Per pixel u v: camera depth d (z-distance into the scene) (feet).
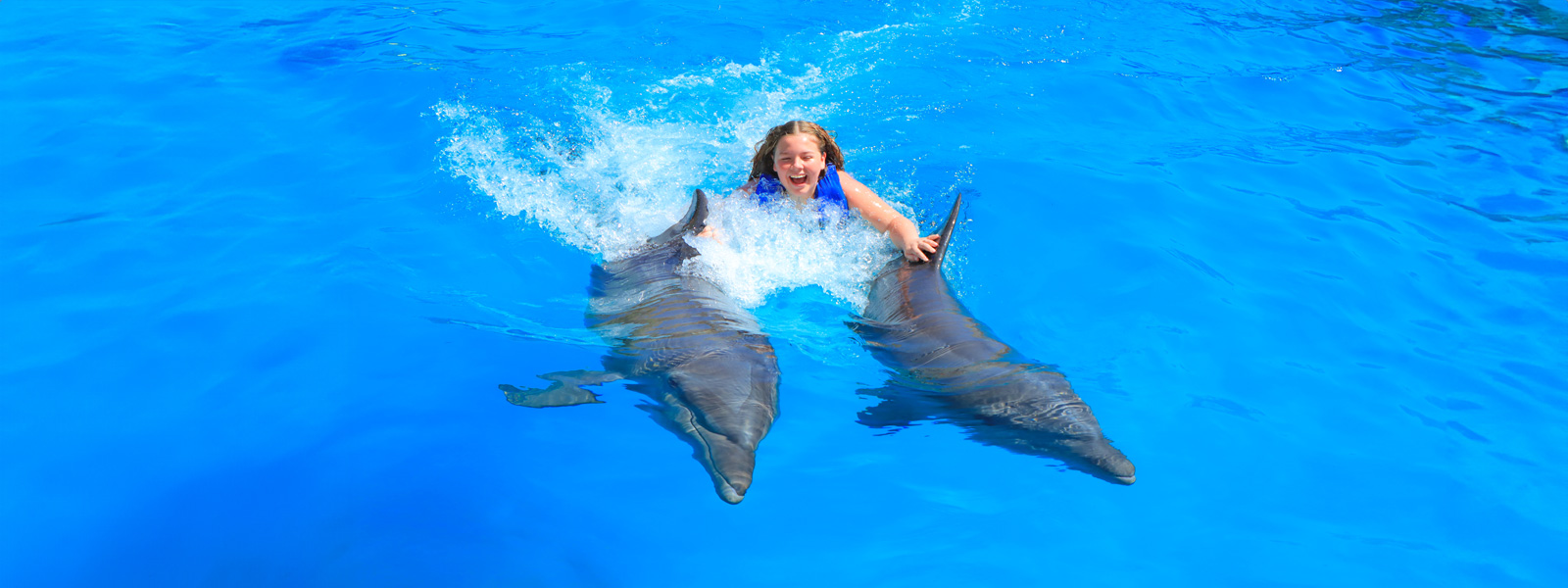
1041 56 23.94
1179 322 13.28
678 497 9.52
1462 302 13.91
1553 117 21.08
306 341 12.14
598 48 23.70
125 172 16.66
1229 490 9.82
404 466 9.83
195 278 13.53
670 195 17.17
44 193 15.88
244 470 9.79
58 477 9.66
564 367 11.78
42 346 11.91
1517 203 17.10
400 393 11.13
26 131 17.97
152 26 23.98
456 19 25.59
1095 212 16.46
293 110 19.58
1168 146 19.39
